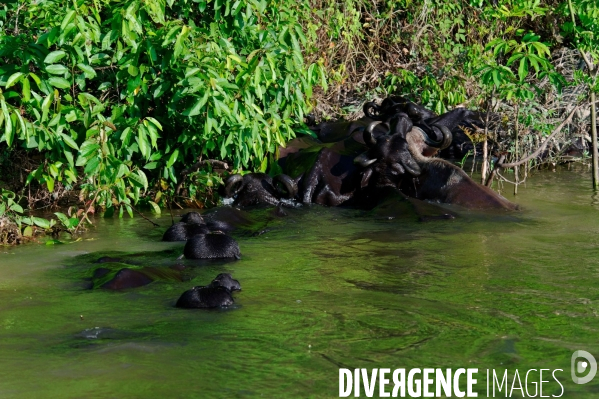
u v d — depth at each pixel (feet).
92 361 16.40
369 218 33.14
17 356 16.72
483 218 32.50
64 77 30.35
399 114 38.22
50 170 29.96
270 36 35.45
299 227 31.45
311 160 37.63
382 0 56.70
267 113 36.52
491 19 51.93
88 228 31.22
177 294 21.70
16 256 26.48
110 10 31.12
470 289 22.03
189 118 32.07
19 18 31.24
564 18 53.31
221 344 17.48
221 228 30.40
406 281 22.98
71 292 21.97
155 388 15.01
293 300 21.02
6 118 26.50
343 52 52.24
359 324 18.95
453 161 46.34
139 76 31.32
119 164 30.22
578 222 31.63
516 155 41.57
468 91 51.21
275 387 15.12
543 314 19.72
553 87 46.68
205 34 32.35
